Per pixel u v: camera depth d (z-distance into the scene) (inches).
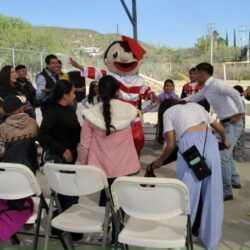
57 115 137.7
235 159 271.4
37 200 145.7
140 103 205.3
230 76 1419.8
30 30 1788.9
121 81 192.9
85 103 219.5
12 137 141.8
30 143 144.4
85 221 121.9
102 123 128.0
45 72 248.4
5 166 119.5
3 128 143.3
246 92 207.2
